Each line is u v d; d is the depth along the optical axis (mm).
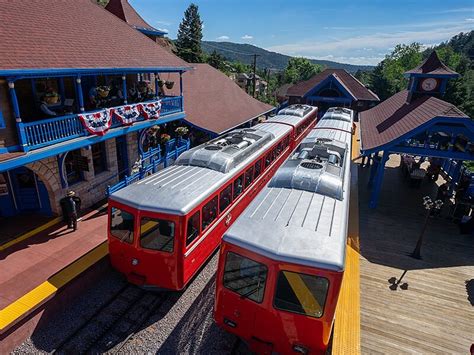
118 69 11922
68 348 7555
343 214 7590
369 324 7867
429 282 9578
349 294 8727
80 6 14555
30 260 9773
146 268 8422
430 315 8258
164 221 7926
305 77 86562
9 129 9320
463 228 12586
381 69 68125
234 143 12789
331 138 14688
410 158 19234
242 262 6434
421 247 11547
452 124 12680
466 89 42531
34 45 10086
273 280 6133
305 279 5953
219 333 8062
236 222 7016
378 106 25453
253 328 6699
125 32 15414
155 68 13969
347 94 30750
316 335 6184
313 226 6832
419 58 79000
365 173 19750
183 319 8484
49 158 11375
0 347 7332
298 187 8609
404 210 14594
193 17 60281
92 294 9266
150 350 7570
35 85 11164
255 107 27312
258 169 13273
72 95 12766
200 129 18844
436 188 17375
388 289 9188
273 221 6973
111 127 12586
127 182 13125
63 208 11391
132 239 8281
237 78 75125
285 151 17656
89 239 11031
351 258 10492
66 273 9180
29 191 12188
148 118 14305
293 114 22703
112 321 8344
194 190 8891
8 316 7539
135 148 15672
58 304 8609
